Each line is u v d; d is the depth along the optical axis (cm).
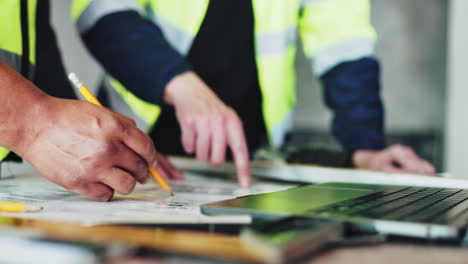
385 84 175
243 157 85
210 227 39
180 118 111
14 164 107
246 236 30
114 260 28
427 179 77
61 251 27
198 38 135
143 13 129
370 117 160
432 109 178
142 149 60
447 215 41
